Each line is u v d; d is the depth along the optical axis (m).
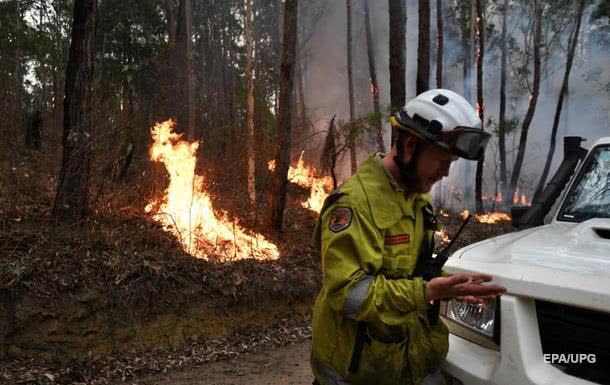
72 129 6.13
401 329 1.94
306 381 4.68
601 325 1.87
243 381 4.64
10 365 4.47
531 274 2.02
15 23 11.33
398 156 1.96
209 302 5.75
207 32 25.25
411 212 2.00
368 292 1.79
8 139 10.37
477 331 2.24
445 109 1.89
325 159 9.91
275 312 6.25
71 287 5.00
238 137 10.52
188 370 4.86
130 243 5.95
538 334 2.00
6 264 4.91
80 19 6.05
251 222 8.57
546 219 3.38
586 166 3.25
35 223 6.13
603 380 1.86
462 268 2.31
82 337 4.89
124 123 8.36
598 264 2.02
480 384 2.09
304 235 8.70
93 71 6.28
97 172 8.08
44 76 15.48
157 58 15.21
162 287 5.49
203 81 21.59
